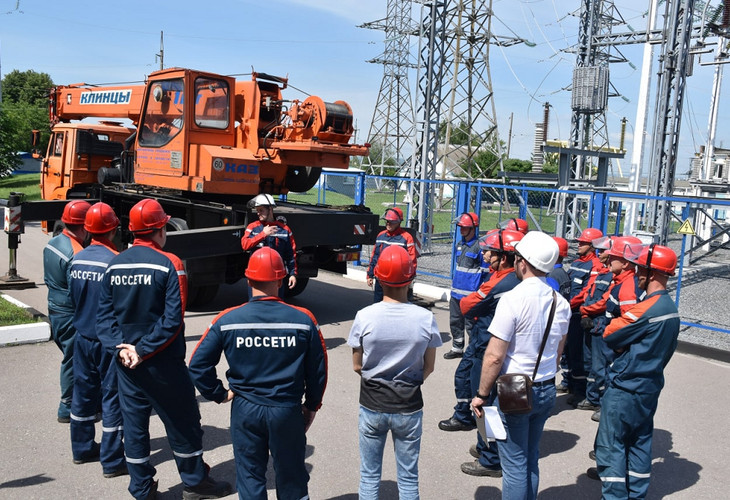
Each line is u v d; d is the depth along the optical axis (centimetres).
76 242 505
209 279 852
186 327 851
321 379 348
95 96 1232
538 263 367
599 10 2267
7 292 1002
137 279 388
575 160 2600
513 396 348
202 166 880
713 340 936
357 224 948
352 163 5669
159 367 388
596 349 606
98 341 434
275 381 332
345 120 909
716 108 2659
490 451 467
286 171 990
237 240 824
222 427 538
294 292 1062
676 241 2322
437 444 529
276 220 798
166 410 396
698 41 1595
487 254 489
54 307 504
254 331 330
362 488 363
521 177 3369
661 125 1494
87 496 418
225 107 932
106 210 452
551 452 528
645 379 396
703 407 646
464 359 551
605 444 410
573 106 2248
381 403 349
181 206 966
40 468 454
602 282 584
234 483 440
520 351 366
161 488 435
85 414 455
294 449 341
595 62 2298
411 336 344
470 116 2692
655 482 476
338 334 862
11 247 1048
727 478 486
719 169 3597
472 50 2627
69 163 1256
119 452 444
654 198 1066
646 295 405
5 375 636
